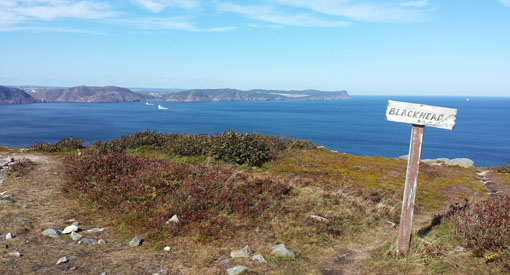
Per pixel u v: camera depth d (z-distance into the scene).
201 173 13.17
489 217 8.44
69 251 7.16
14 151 21.67
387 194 14.54
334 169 19.47
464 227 8.52
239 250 7.52
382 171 20.00
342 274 6.81
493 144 121.12
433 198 14.73
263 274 6.53
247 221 9.48
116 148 21.22
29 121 184.88
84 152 20.33
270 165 19.12
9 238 7.52
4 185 12.30
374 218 10.87
